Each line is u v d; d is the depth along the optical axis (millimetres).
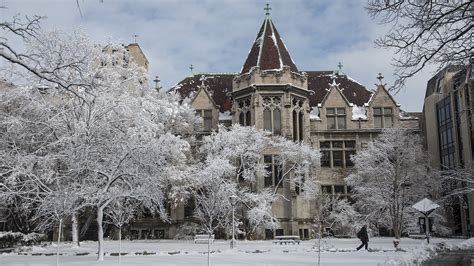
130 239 42219
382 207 38469
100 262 19109
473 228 41156
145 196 22656
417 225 41000
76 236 30734
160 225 43906
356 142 46219
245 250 25547
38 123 27734
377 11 10141
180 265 17719
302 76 43469
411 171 39375
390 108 47094
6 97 28656
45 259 20734
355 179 41250
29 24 10141
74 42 26391
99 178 23422
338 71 53562
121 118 27125
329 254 23078
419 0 9758
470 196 41656
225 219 35156
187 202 40906
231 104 47281
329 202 38969
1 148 26641
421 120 53500
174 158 35344
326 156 46250
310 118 46281
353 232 39938
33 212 30875
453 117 43938
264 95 41500
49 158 23094
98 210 20703
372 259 20141
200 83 52125
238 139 36750
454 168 38938
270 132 38656
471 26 9695
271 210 38281
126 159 22312
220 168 34062
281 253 23719
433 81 52125
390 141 40312
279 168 39781
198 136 45094
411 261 18219
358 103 49438
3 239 28484
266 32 45156
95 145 23156
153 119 32531
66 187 20781
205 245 31547
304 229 40219
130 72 33531
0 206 32281
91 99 24641
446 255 21531
